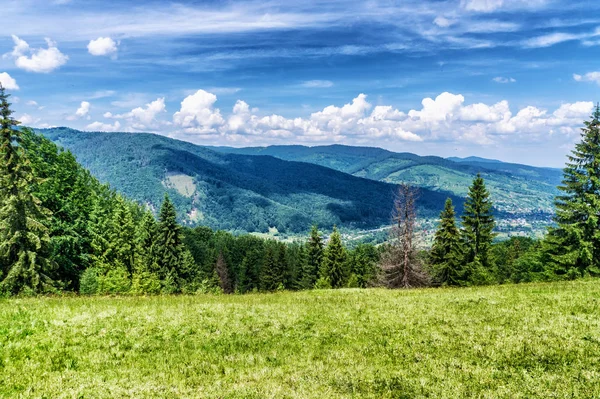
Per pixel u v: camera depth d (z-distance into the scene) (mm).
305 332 14273
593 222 41188
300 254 118625
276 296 24594
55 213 49000
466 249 54188
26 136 48156
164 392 8875
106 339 13227
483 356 10539
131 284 55375
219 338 13648
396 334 13328
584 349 10422
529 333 12070
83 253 53250
